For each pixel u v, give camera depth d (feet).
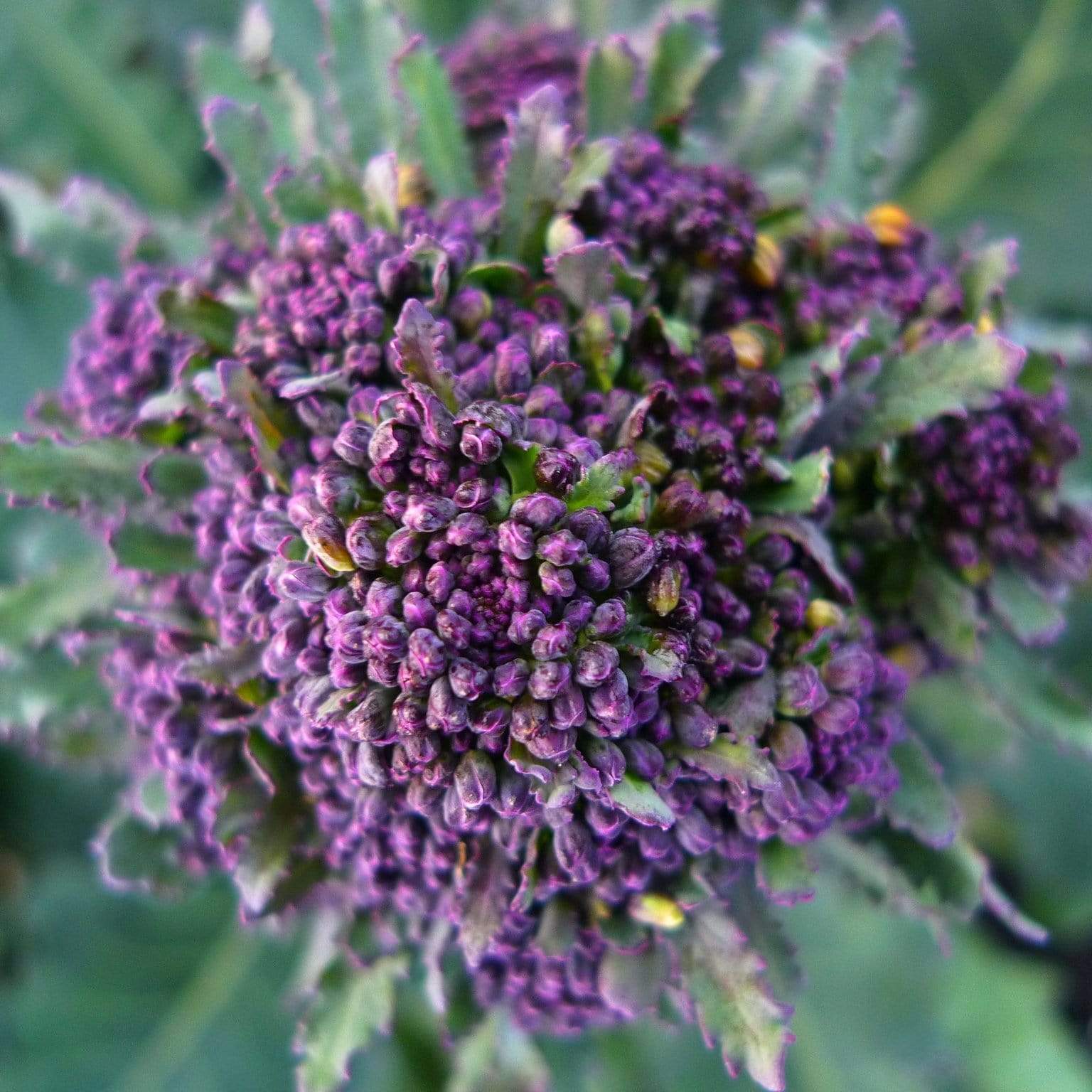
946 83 1.42
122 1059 1.33
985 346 0.90
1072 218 1.42
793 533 0.88
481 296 0.88
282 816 0.89
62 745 1.06
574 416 0.87
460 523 0.81
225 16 1.46
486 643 0.81
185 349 0.95
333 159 0.94
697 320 0.93
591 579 0.81
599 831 0.83
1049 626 0.95
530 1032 1.03
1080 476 1.09
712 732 0.83
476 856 0.86
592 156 0.92
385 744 0.82
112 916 1.39
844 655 0.86
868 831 0.93
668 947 0.90
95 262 1.11
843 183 1.05
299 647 0.83
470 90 1.09
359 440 0.83
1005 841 1.67
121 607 0.97
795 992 0.92
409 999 1.30
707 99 1.41
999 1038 1.54
